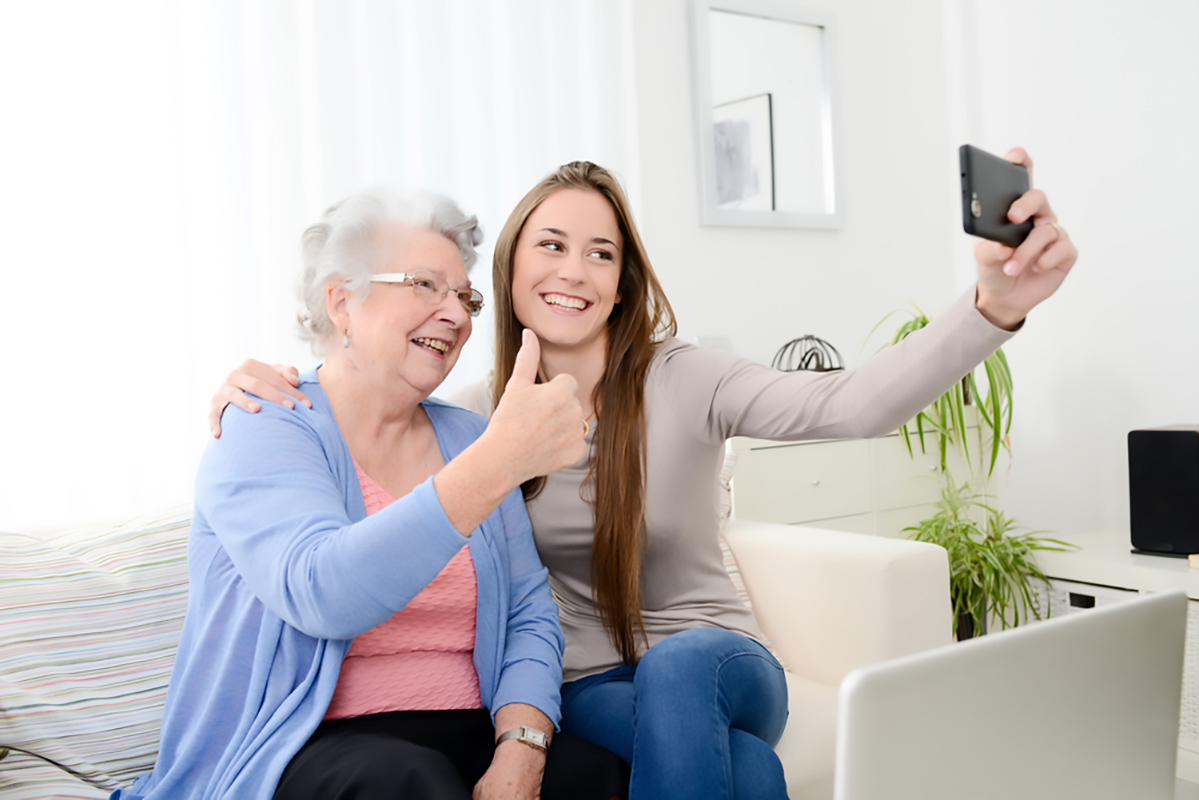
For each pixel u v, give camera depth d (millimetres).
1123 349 3037
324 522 1047
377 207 1277
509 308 1586
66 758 1258
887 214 3482
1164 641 782
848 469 2793
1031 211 994
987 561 2582
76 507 2098
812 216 3254
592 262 1488
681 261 3010
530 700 1211
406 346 1255
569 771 1137
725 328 3102
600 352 1562
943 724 652
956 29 3545
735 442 2527
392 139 2549
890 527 2902
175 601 1438
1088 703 728
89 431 2115
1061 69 3213
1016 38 3369
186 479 2225
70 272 2102
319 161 2430
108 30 2152
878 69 3451
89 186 2123
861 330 3422
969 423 3178
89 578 1419
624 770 1155
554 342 1497
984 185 958
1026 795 689
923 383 1148
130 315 2164
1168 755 783
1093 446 3137
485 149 2699
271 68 2363
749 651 1197
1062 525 3244
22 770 1216
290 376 1281
